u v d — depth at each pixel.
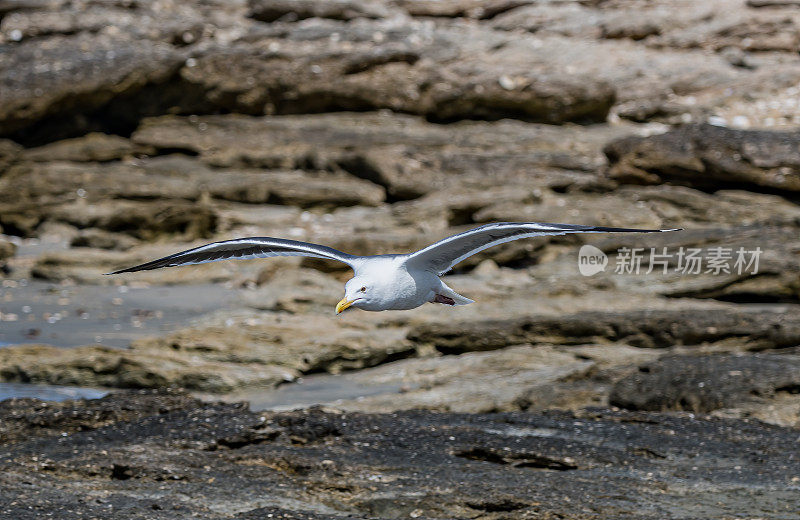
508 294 15.98
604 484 7.72
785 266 16.09
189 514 6.87
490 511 7.20
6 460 7.90
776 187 20.84
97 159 25.19
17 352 13.13
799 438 9.10
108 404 9.56
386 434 8.78
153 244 21.47
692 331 13.63
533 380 11.92
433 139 25.45
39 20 26.94
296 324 15.02
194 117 26.33
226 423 8.85
